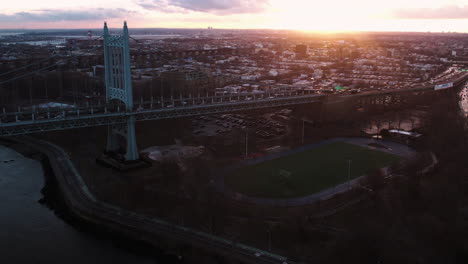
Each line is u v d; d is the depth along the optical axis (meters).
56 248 179.25
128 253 175.00
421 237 171.50
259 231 179.88
